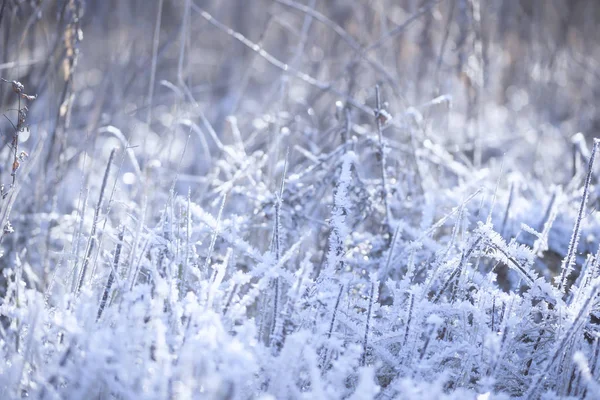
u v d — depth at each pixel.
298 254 1.81
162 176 1.98
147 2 3.60
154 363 1.49
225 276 1.70
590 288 1.60
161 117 2.75
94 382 1.48
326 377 1.56
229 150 1.95
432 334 1.55
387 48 2.61
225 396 1.46
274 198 1.81
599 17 4.14
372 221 1.89
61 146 1.95
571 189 1.96
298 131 2.07
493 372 1.55
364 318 1.62
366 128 2.12
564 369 1.58
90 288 1.60
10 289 1.59
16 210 1.92
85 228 1.79
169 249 1.63
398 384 1.55
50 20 2.29
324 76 2.65
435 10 2.57
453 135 2.37
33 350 1.52
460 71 2.24
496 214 1.87
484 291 1.64
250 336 1.53
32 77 2.22
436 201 1.90
